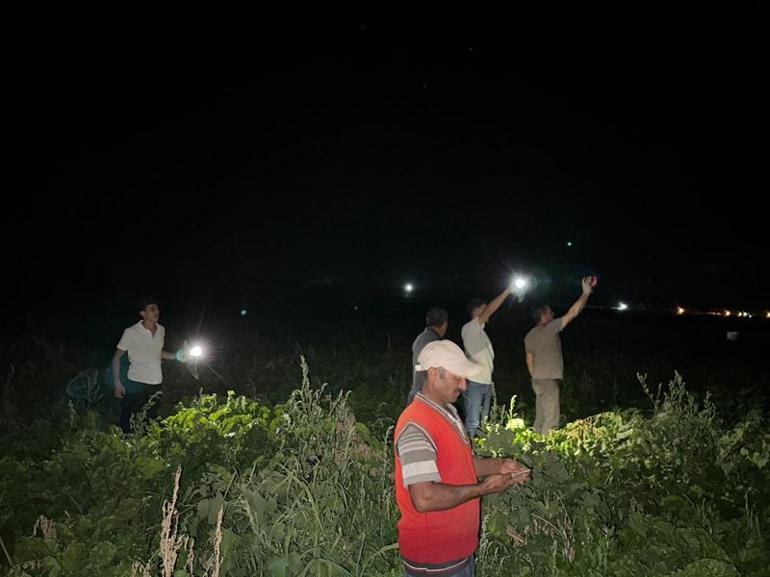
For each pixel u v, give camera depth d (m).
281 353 17.78
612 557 5.09
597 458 7.80
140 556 5.00
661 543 5.04
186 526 5.40
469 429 9.09
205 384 13.23
